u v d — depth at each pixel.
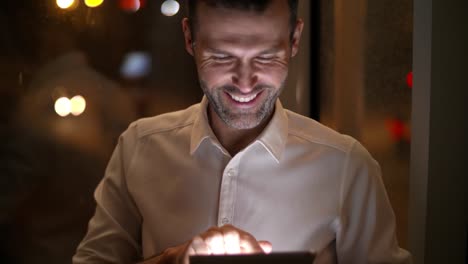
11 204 2.38
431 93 1.34
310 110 2.02
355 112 1.77
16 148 2.38
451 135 1.36
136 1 2.43
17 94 2.40
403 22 1.50
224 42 1.13
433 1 1.32
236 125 1.20
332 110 1.90
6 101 2.39
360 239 1.29
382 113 1.62
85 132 2.42
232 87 1.16
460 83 1.35
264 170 1.30
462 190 1.38
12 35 2.40
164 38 2.44
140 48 2.46
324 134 1.34
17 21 2.40
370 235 1.28
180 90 2.46
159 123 1.41
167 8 2.42
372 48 1.66
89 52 2.44
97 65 2.45
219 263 0.87
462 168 1.37
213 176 1.31
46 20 2.41
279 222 1.28
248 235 1.05
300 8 1.96
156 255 1.21
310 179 1.29
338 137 1.33
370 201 1.28
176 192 1.32
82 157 2.43
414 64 1.38
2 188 2.38
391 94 1.58
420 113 1.37
